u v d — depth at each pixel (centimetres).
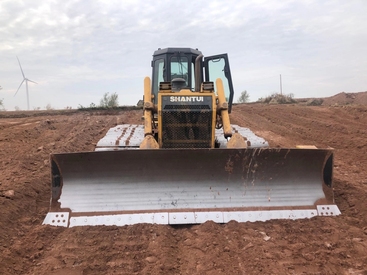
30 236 501
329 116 1797
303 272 404
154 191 557
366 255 442
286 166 578
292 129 1538
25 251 459
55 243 484
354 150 1109
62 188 554
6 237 493
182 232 521
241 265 417
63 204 547
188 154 553
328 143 1237
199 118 658
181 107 655
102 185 556
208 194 561
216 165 565
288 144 1208
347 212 586
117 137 732
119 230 515
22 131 1324
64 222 533
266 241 481
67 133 1351
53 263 430
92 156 545
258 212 554
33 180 727
